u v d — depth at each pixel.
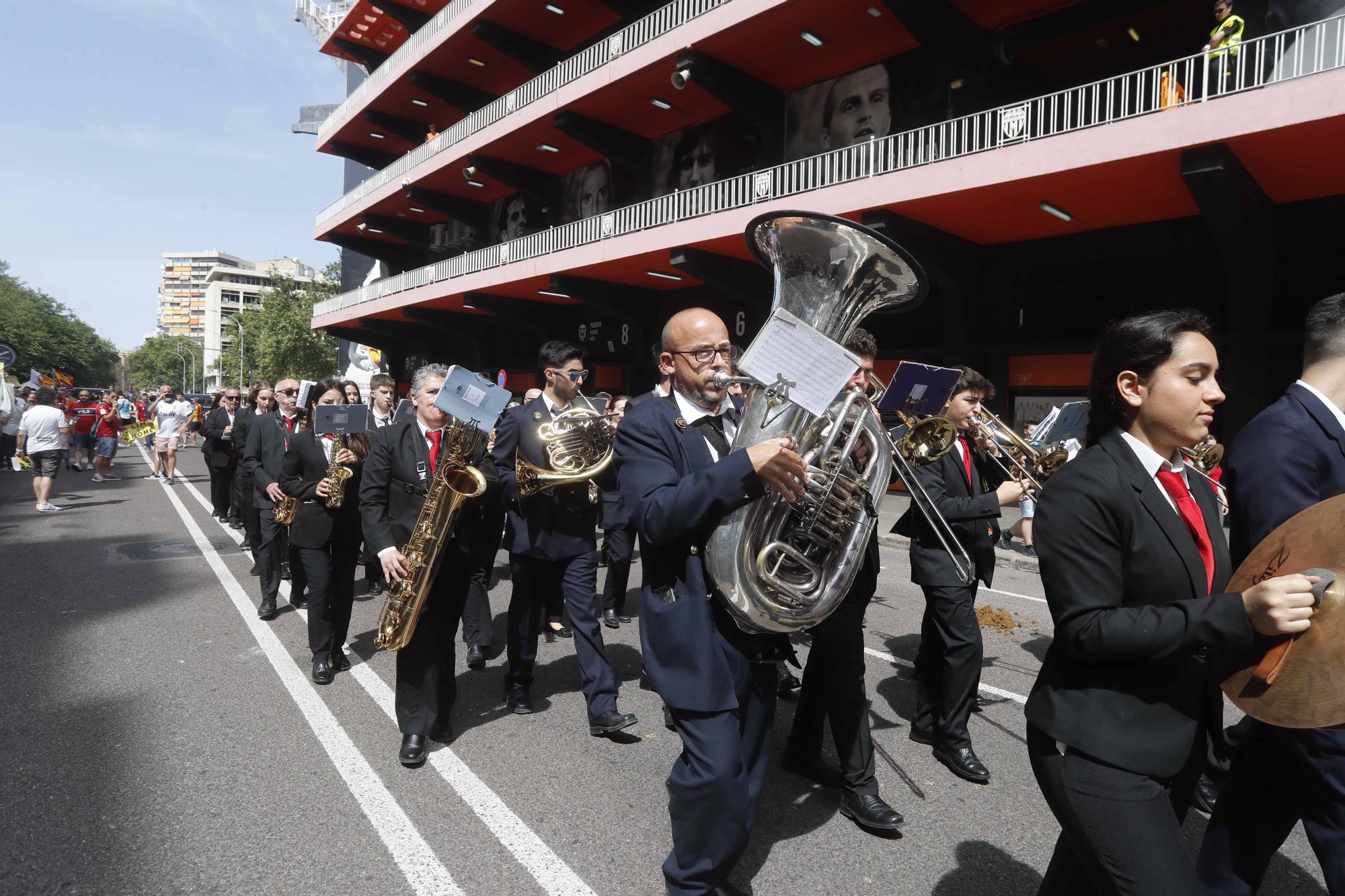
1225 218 10.37
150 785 3.37
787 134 17.58
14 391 20.11
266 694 4.48
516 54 23.44
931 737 3.92
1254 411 11.23
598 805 3.27
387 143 33.28
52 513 11.81
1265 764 2.10
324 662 4.72
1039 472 3.38
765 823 3.14
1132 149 9.96
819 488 2.23
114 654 5.13
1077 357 13.62
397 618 3.62
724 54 16.22
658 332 21.22
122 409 31.55
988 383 3.50
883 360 16.55
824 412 2.10
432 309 27.66
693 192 17.03
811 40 15.30
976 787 3.45
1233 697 1.67
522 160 24.05
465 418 3.57
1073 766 1.67
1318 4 10.13
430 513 3.64
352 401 8.45
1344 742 1.86
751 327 17.91
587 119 20.20
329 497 4.59
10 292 85.19
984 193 11.73
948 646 3.57
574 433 4.16
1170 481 1.72
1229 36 9.48
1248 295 11.21
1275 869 2.85
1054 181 11.03
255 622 5.97
